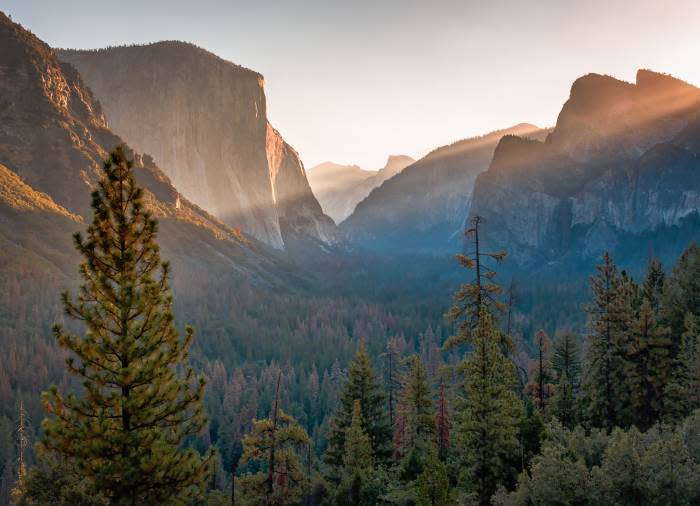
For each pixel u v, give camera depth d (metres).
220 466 64.88
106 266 18.12
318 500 39.03
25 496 17.81
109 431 16.70
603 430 32.00
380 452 43.91
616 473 24.38
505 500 26.16
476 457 29.75
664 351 38.72
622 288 42.38
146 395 16.89
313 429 90.31
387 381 60.84
